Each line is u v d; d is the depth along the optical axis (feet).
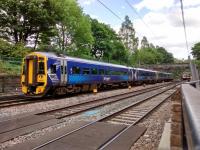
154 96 71.00
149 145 21.93
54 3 115.85
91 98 64.03
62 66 65.21
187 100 9.05
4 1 104.73
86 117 35.58
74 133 24.68
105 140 22.36
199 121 4.59
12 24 107.76
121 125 28.86
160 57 453.58
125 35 303.27
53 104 49.78
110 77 100.12
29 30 115.55
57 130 26.35
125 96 68.85
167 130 24.09
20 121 30.55
